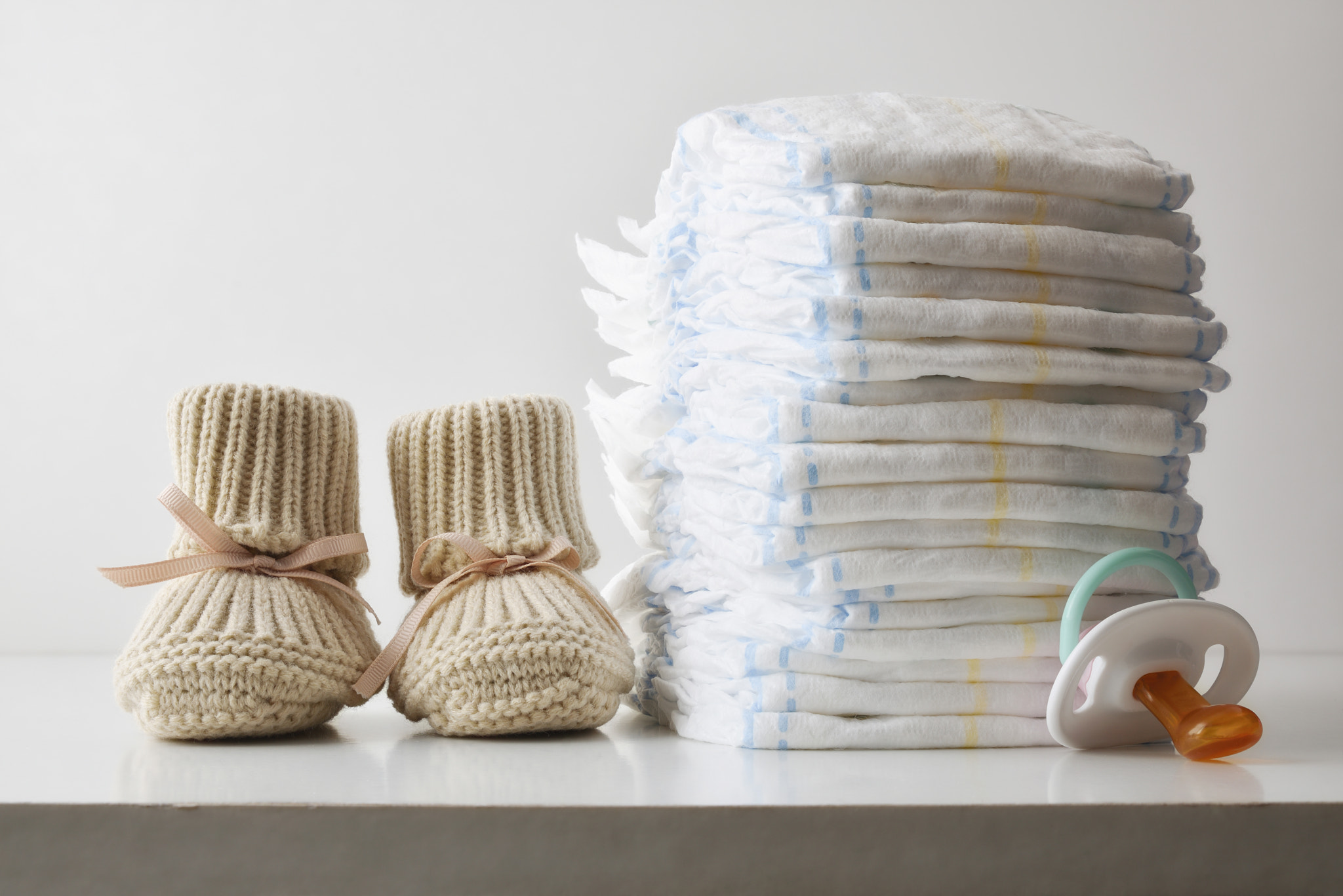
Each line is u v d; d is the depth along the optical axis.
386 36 1.52
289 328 1.50
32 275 1.50
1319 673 1.20
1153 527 0.72
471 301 1.52
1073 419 0.70
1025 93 1.55
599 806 0.51
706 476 0.75
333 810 0.51
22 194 1.50
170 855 0.51
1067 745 0.67
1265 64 1.59
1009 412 0.69
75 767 0.61
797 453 0.66
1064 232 0.71
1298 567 1.59
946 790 0.55
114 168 1.50
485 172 1.52
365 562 0.80
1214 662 1.11
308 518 0.77
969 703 0.69
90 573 1.50
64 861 0.51
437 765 0.62
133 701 0.69
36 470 1.49
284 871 0.51
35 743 0.71
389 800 0.52
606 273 0.94
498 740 0.72
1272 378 1.59
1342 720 0.82
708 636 0.74
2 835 0.51
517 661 0.69
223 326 1.50
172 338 1.50
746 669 0.69
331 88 1.51
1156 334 0.73
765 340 0.70
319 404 0.77
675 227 0.81
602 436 0.92
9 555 1.49
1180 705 0.64
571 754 0.67
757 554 0.68
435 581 0.78
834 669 0.69
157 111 1.50
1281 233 1.59
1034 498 0.69
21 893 0.51
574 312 1.52
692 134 0.77
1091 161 0.73
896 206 0.69
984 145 0.72
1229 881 0.52
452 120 1.52
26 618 1.49
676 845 0.51
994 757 0.66
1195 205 1.59
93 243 1.50
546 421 0.80
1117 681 0.65
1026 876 0.52
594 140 1.53
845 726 0.68
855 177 0.69
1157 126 1.57
